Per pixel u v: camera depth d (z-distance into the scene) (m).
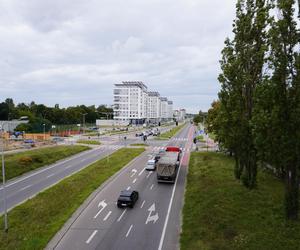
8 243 20.78
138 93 194.00
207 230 21.89
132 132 138.38
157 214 27.08
